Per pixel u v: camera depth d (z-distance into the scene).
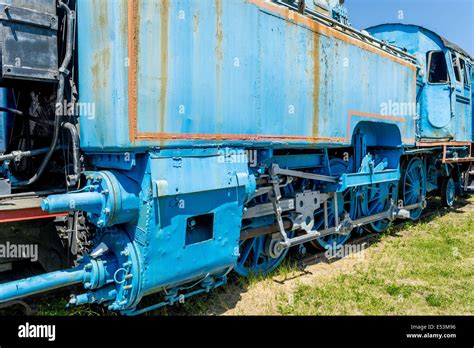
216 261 3.68
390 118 6.43
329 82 5.06
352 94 5.51
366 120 5.84
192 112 3.41
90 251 3.54
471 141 10.41
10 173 4.55
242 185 3.80
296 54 4.53
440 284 5.09
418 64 8.16
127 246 3.20
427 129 8.26
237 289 4.68
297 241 4.94
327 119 5.03
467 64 10.10
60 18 3.59
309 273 5.37
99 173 3.23
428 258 6.04
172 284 3.41
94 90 3.27
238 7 3.81
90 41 3.29
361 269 5.55
